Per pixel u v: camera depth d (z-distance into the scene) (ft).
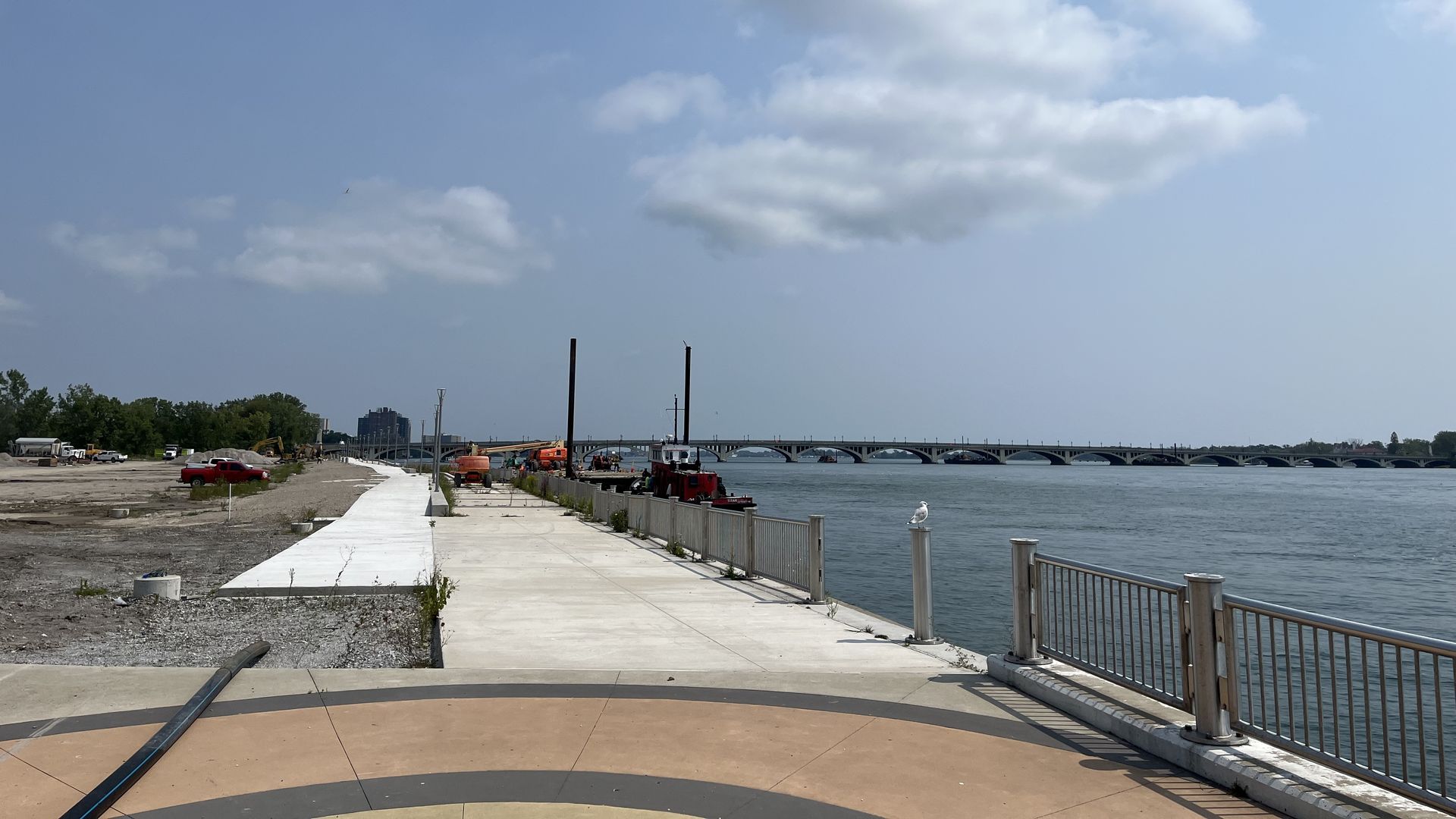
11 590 48.75
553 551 67.10
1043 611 26.84
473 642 33.45
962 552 125.39
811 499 273.95
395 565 56.85
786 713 23.30
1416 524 191.42
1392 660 57.41
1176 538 158.10
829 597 45.09
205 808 16.47
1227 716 19.61
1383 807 15.97
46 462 387.96
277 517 110.83
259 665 30.96
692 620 38.65
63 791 17.21
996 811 16.89
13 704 22.97
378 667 31.07
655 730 21.74
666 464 167.73
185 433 618.85
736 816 16.47
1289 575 112.78
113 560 64.69
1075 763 19.65
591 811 16.56
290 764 18.95
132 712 22.40
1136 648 40.24
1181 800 17.56
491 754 19.80
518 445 534.37
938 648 32.99
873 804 17.15
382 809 16.55
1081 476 587.68
